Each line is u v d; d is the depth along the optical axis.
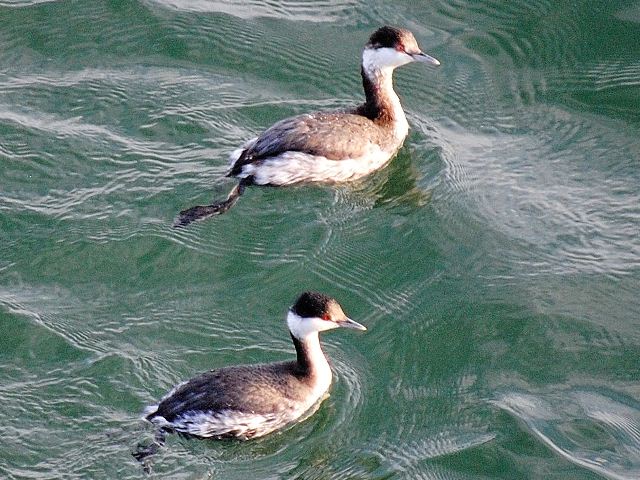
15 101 19.19
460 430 14.68
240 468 13.82
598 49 21.27
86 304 15.86
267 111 19.58
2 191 17.44
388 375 15.38
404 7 21.94
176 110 19.22
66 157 18.06
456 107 20.19
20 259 16.42
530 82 20.72
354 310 16.27
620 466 14.29
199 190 17.64
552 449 14.46
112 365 14.80
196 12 21.38
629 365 15.76
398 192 18.27
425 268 17.00
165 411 13.93
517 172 18.88
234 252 16.83
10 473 13.26
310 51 20.88
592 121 19.98
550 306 16.52
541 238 17.64
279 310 16.08
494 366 15.66
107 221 17.05
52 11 21.14
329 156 17.95
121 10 21.25
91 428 13.88
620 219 18.05
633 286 16.89
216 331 15.62
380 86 18.77
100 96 19.42
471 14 21.86
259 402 13.97
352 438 14.41
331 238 17.28
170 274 16.42
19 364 14.76
